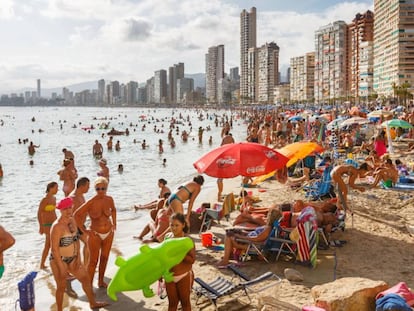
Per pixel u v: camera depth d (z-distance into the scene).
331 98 160.12
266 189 15.70
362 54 157.00
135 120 104.75
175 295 5.42
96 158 28.84
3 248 5.36
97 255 7.03
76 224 6.39
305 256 7.66
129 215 12.80
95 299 6.73
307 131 29.81
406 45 129.75
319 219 8.82
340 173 10.16
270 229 7.94
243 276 6.51
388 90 138.62
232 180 19.34
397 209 11.78
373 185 14.67
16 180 20.38
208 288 6.03
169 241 5.34
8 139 47.69
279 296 6.43
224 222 11.20
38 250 9.56
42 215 8.21
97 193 6.93
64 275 5.99
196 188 8.55
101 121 99.31
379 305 4.99
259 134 31.75
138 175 21.09
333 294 5.38
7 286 7.43
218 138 45.88
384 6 141.75
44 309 6.44
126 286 5.34
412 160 20.19
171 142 35.97
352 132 27.83
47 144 40.94
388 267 7.57
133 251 9.27
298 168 16.97
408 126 22.08
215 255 8.60
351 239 9.20
